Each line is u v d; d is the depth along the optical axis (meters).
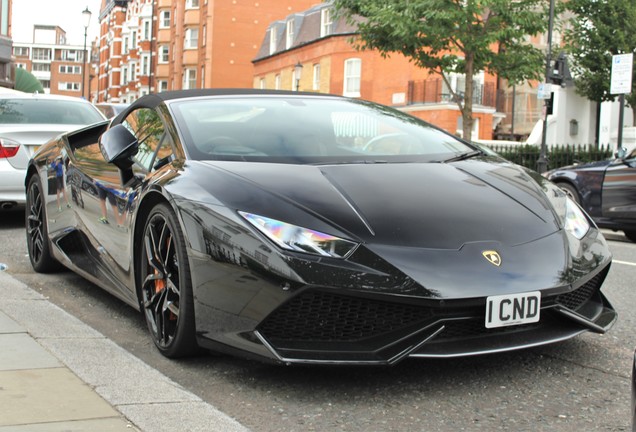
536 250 2.86
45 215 4.93
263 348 2.64
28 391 2.56
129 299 3.64
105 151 3.62
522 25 15.55
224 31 49.91
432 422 2.47
